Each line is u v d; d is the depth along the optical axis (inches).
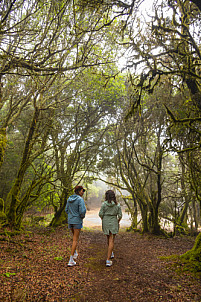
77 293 121.7
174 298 114.5
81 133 454.9
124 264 181.6
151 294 120.3
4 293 110.3
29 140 306.0
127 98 417.4
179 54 228.2
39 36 279.3
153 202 360.8
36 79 277.1
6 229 264.1
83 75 373.1
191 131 219.1
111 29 264.4
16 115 386.3
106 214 193.9
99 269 167.6
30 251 204.4
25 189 446.6
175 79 302.4
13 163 508.4
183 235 370.3
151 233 355.6
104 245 279.4
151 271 159.0
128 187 452.1
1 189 461.1
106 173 500.4
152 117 365.1
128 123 412.2
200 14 227.3
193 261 164.9
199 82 242.1
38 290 119.8
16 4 249.3
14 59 249.1
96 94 424.8
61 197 430.0
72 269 162.7
